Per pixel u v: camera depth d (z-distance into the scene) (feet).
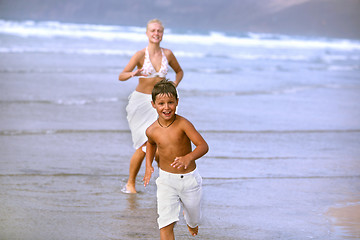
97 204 59.47
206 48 380.58
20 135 93.30
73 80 165.78
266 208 59.72
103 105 128.16
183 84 168.86
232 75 204.95
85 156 81.82
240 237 50.52
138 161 64.44
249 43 516.32
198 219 46.39
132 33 462.19
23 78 161.58
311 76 223.10
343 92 176.35
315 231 52.54
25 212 55.26
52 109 118.73
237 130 106.01
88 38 383.04
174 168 43.78
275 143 96.32
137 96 66.23
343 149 93.97
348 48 564.30
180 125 43.11
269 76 211.61
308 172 76.95
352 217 57.36
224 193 65.10
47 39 342.23
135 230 51.67
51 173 71.36
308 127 113.39
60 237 48.85
